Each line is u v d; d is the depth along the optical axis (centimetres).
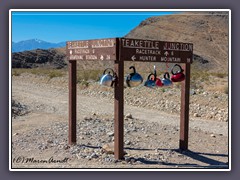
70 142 962
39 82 3288
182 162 841
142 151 924
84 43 902
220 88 2200
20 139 1015
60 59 11088
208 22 12875
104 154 871
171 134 1130
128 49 818
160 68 7662
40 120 1333
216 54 11319
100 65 9400
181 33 12406
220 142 1058
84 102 1964
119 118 821
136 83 855
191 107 1661
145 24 13538
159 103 1805
